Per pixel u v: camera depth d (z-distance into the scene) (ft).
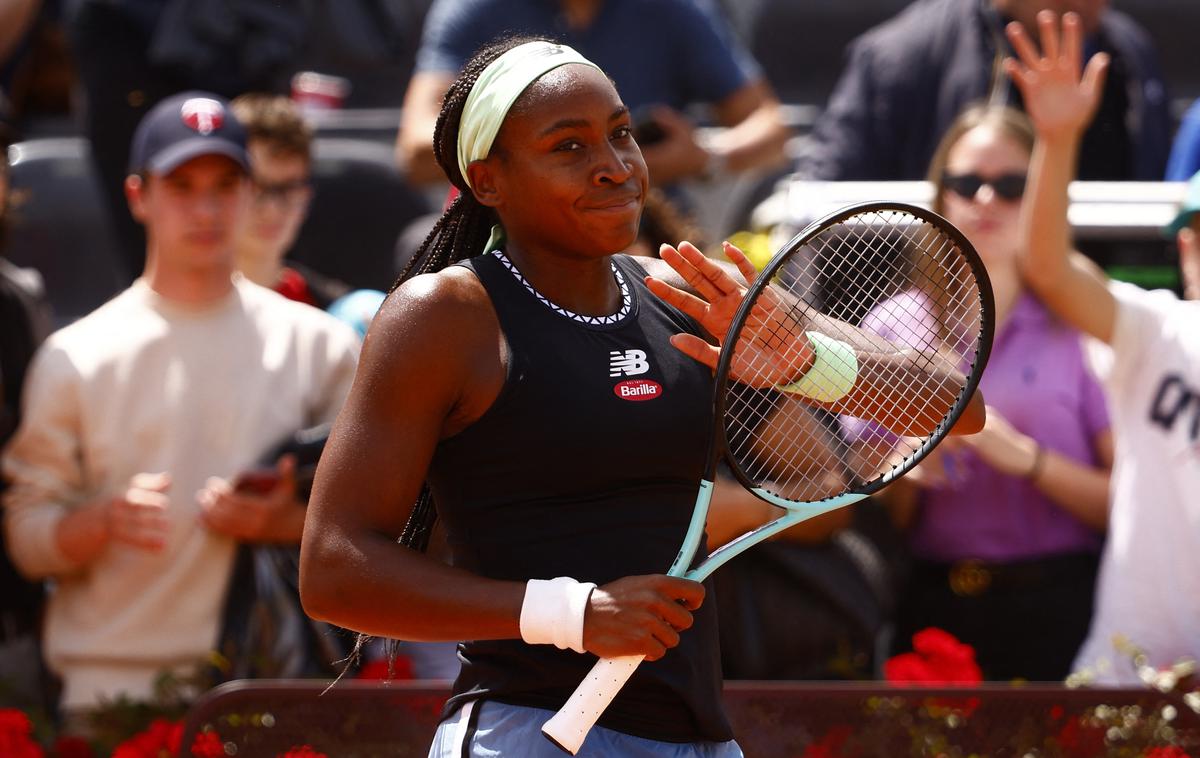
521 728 26.35
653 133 61.41
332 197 69.00
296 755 38.24
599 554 25.99
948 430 28.50
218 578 47.73
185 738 38.06
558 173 25.80
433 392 25.36
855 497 27.66
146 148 50.37
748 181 70.64
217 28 65.10
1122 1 75.10
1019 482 50.93
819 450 33.35
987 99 61.21
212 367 49.19
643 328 27.12
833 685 39.32
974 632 51.24
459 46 64.54
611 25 64.13
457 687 27.81
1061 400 51.34
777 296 27.25
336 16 70.79
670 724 26.58
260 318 50.47
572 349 26.09
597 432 25.68
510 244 27.27
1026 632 50.72
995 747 39.22
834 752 39.09
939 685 39.60
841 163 63.21
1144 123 63.16
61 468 48.91
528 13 64.13
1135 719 39.34
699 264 26.37
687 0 65.36
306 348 50.57
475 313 25.80
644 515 26.32
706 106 67.97
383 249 69.05
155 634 47.42
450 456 26.22
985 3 62.13
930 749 39.11
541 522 26.02
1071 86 47.91
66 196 71.41
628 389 26.08
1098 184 57.21
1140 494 46.78
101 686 47.32
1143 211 56.13
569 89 25.86
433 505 28.40
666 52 65.00
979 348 28.37
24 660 51.70
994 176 51.11
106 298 70.90
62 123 76.79
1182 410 46.44
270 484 47.52
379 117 76.43
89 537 47.21
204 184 49.80
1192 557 45.73
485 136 26.37
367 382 25.40
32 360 54.39
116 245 69.31
